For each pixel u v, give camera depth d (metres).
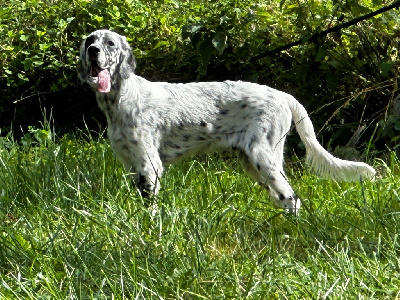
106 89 7.67
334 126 10.27
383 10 9.82
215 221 7.02
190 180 8.36
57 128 11.41
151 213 7.12
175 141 8.02
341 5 10.20
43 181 8.05
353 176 8.03
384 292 5.68
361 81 10.43
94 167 8.54
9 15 11.74
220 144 8.02
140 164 7.86
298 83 10.41
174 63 11.02
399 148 9.88
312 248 6.72
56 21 11.59
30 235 6.70
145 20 11.32
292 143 10.14
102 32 7.86
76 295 5.53
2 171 8.44
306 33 10.25
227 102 7.94
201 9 11.16
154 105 7.91
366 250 6.63
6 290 5.60
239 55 10.58
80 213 6.77
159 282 5.74
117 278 5.75
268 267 5.93
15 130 11.63
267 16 10.71
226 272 5.97
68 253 6.24
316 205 7.84
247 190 8.18
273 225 7.23
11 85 11.34
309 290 5.50
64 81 11.31
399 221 7.03
